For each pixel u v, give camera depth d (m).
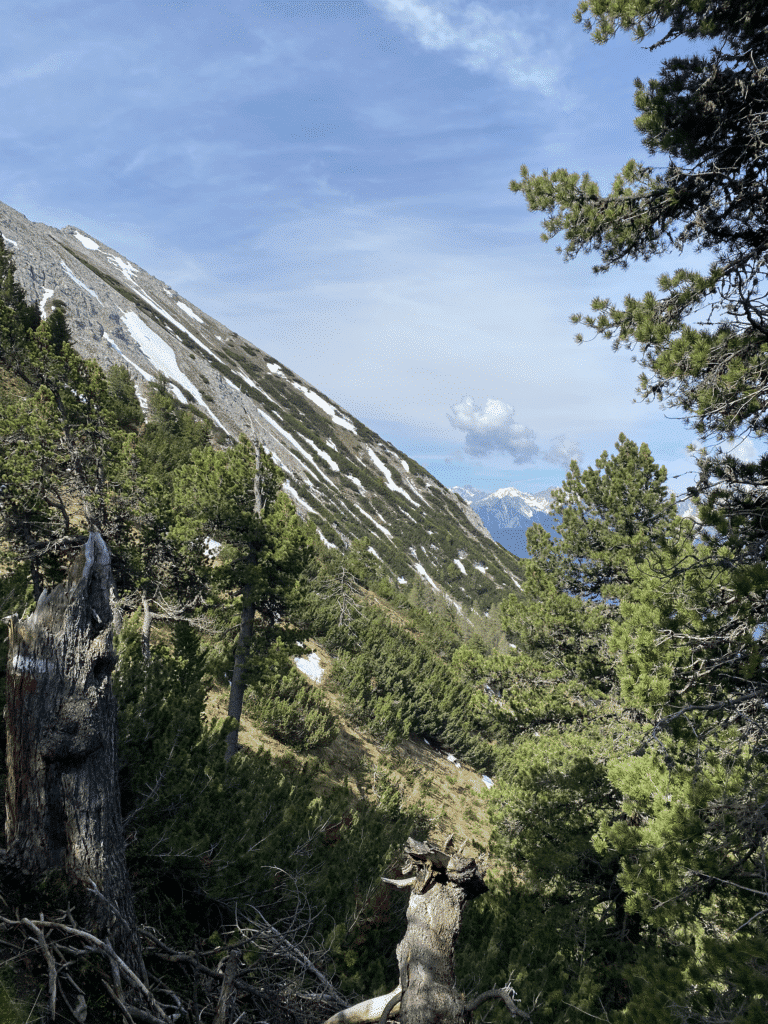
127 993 3.62
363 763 25.22
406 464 134.50
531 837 10.55
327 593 39.31
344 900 6.37
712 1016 4.06
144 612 19.67
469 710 34.25
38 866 3.85
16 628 4.13
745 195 5.53
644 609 5.72
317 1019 4.56
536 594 16.27
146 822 5.50
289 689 24.97
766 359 5.07
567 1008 5.43
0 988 2.86
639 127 5.38
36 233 102.94
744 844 4.85
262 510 20.73
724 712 5.67
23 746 3.97
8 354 34.12
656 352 5.43
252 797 7.22
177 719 6.86
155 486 20.94
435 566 95.56
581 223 5.75
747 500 5.34
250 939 4.66
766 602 5.05
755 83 5.02
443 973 3.02
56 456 20.45
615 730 12.36
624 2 4.92
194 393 86.56
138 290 139.38
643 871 5.13
